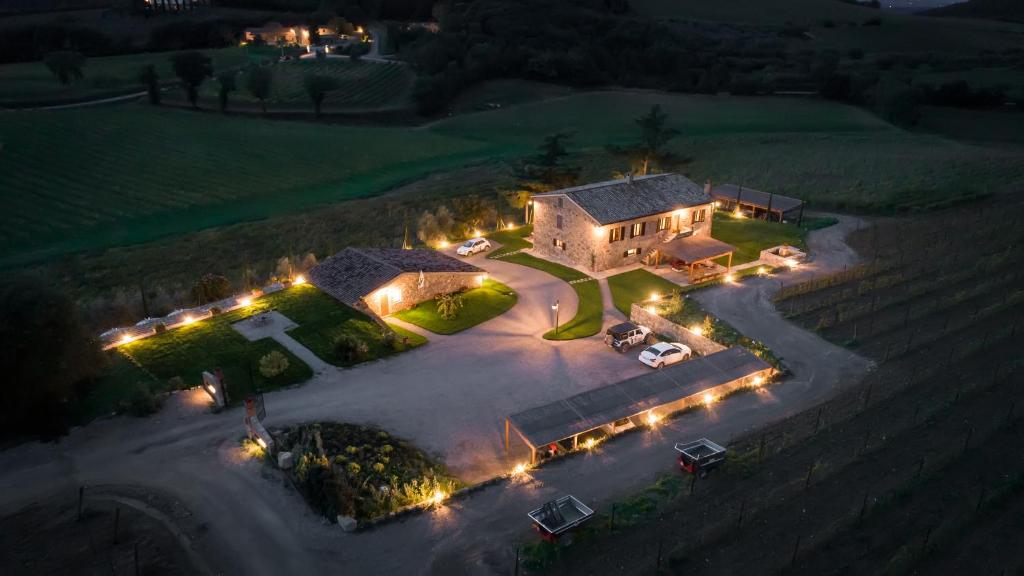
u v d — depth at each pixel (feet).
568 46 646.74
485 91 580.30
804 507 100.73
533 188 274.36
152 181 351.25
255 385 141.08
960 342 151.12
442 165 419.95
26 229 281.74
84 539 95.71
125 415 129.18
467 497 107.76
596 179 358.02
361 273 180.75
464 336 167.32
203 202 329.31
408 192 352.49
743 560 90.33
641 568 89.76
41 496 106.22
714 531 96.48
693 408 132.57
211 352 152.25
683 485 108.17
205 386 136.98
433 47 595.47
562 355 158.40
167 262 243.81
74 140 393.29
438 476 112.68
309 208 323.37
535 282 200.75
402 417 132.05
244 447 119.85
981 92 528.63
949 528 94.58
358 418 130.82
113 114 455.22
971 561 88.28
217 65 603.67
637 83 610.65
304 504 105.09
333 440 121.49
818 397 134.31
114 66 582.76
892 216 258.78
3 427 123.54
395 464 115.44
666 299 186.39
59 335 123.85
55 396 128.06
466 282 192.95
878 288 185.78
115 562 90.89
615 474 113.19
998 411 123.24
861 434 119.14
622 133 479.82
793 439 119.24
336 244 255.91
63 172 347.77
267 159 404.57
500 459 119.75
